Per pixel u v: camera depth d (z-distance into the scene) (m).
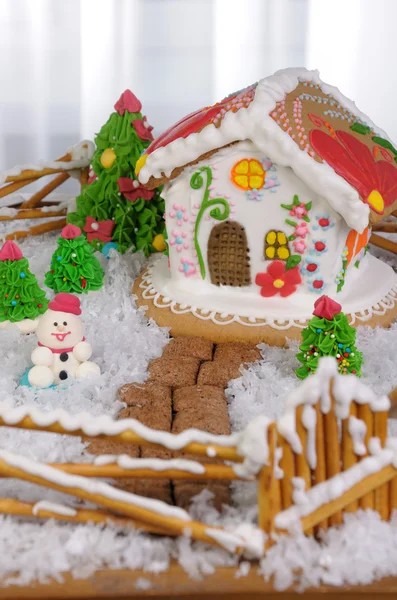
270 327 0.50
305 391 0.35
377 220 0.50
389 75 0.98
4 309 0.52
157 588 0.35
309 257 0.51
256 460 0.35
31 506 0.37
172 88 0.99
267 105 0.49
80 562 0.36
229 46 0.98
